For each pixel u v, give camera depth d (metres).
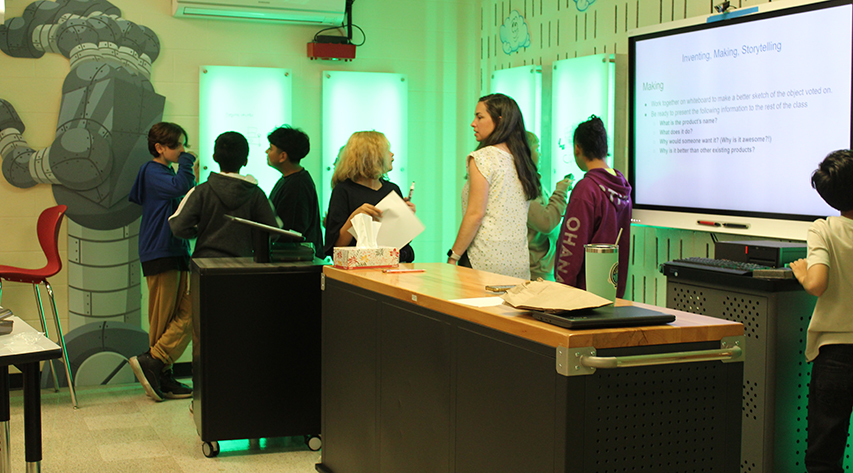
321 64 5.09
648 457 1.54
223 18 4.76
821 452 2.39
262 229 3.28
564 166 4.28
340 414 2.69
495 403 1.72
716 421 1.61
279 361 3.26
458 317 1.88
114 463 3.19
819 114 2.77
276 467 3.14
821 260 2.28
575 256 3.09
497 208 3.19
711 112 3.22
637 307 1.71
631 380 1.51
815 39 2.78
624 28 3.88
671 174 3.45
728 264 2.68
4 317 2.22
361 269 2.66
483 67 5.38
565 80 4.23
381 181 3.47
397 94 5.19
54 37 4.46
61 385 4.61
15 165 4.43
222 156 3.85
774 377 2.48
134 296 4.73
